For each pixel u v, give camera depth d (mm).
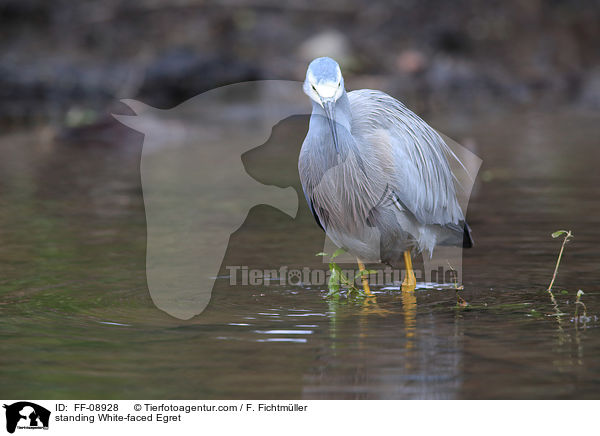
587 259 10570
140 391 6441
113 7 35156
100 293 9336
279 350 7316
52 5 35125
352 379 6621
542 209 13859
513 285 9523
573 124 24922
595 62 34188
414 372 6734
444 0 37094
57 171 18703
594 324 7945
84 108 27328
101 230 12766
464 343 7430
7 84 29531
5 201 15211
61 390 6484
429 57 33406
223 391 6426
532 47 34969
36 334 7848
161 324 8180
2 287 9555
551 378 6551
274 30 33906
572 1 38094
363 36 34312
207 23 34188
